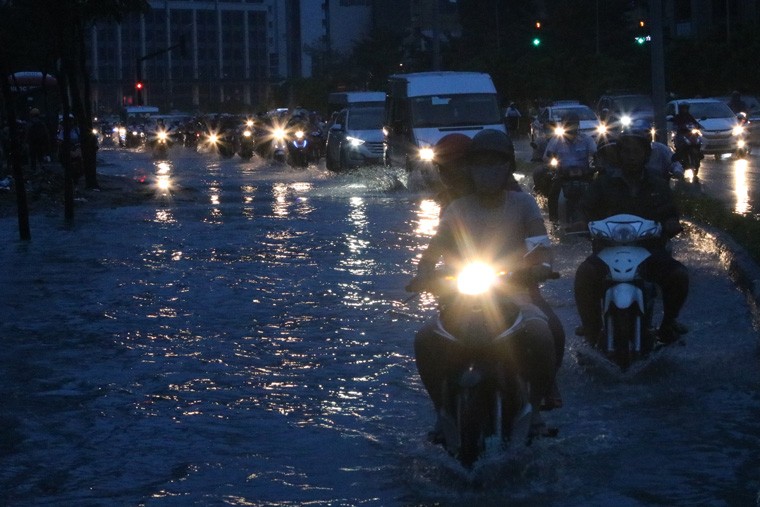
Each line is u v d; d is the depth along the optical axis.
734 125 101.94
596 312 23.86
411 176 78.81
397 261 41.28
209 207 67.75
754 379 22.58
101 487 16.86
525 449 17.17
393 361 24.95
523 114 187.00
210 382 23.36
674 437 18.75
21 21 71.69
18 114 143.25
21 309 32.34
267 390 22.62
